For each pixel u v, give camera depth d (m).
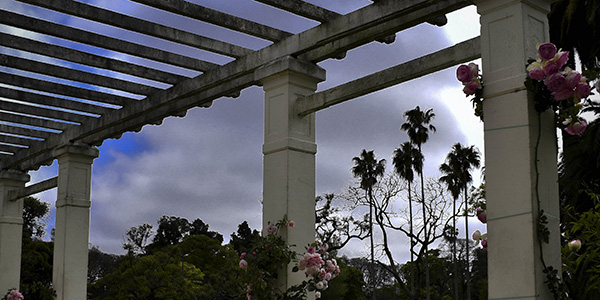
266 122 6.60
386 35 5.88
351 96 6.08
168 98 8.06
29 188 11.57
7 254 11.79
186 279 29.62
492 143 4.51
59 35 6.80
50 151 10.62
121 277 27.39
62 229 9.90
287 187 6.24
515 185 4.35
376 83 5.93
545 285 4.22
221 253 36.72
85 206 10.08
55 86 8.34
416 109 34.00
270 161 6.49
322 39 6.02
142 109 8.50
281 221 6.18
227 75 7.13
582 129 4.34
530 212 4.24
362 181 31.75
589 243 4.41
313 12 5.91
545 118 4.43
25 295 10.50
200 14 6.10
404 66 5.77
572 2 10.31
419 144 33.47
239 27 6.32
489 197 4.50
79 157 10.09
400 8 5.28
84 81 7.99
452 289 39.09
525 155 4.31
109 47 7.07
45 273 27.31
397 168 32.53
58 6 6.09
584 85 4.19
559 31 11.56
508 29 4.50
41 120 9.82
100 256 46.22
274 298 6.01
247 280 6.03
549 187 4.38
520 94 4.38
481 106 4.61
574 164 11.36
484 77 4.60
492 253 4.43
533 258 4.19
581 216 4.44
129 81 8.25
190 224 54.62
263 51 6.71
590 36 11.40
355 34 6.06
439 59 5.52
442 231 31.67
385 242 31.41
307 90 6.60
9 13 6.53
